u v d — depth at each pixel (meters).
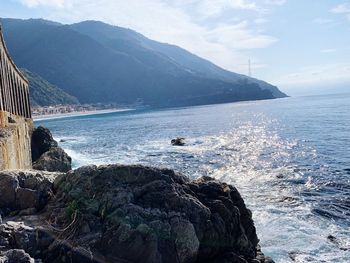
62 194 12.98
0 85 29.28
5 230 10.80
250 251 12.97
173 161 44.56
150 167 13.00
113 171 12.82
